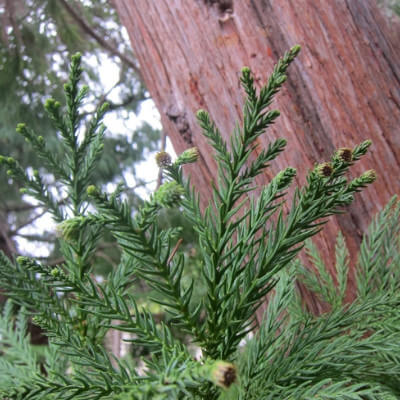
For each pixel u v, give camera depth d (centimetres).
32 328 112
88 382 31
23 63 238
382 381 40
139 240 27
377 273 49
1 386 39
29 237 280
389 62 76
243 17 78
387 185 68
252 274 33
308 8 76
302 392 31
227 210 33
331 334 38
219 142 34
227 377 21
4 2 220
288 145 70
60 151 253
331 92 72
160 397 23
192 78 81
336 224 66
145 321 32
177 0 84
